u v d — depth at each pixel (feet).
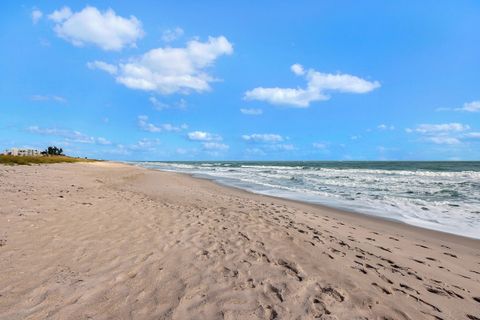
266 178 97.04
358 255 19.30
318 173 124.77
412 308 12.78
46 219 22.35
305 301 12.58
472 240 27.32
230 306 11.93
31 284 12.84
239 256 17.39
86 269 14.65
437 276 17.10
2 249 16.22
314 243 21.01
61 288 12.65
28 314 10.73
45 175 58.23
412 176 101.40
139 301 12.02
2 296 11.77
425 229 31.22
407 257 20.33
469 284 16.46
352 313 11.89
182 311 11.43
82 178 59.47
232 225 24.84
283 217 30.30
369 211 40.50
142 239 19.63
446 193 58.44
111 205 29.71
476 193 58.18
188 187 61.41
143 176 87.81
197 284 13.64
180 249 18.13
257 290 13.34
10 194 30.55
